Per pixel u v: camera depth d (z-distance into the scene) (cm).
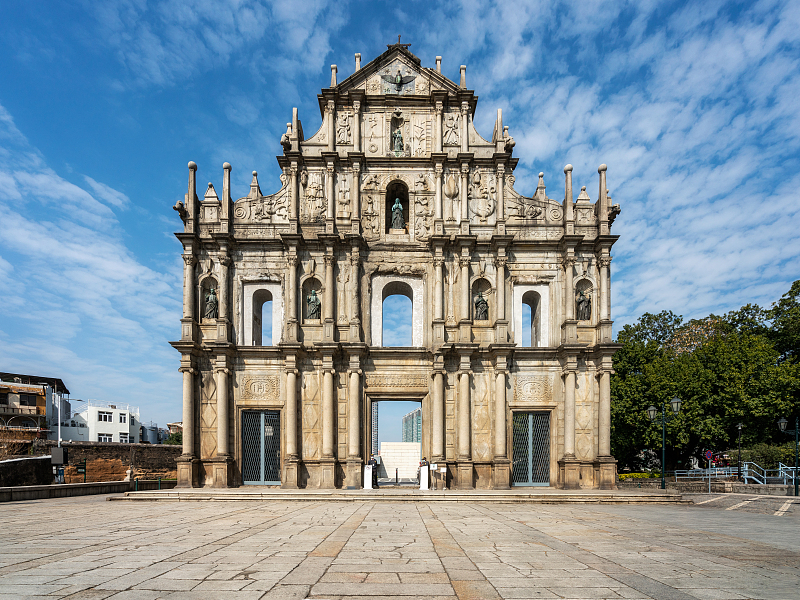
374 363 3841
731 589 1102
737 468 4422
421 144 4100
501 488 3638
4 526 2008
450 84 4138
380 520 2189
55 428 8756
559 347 3788
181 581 1137
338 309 3897
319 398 3788
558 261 3984
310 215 3991
